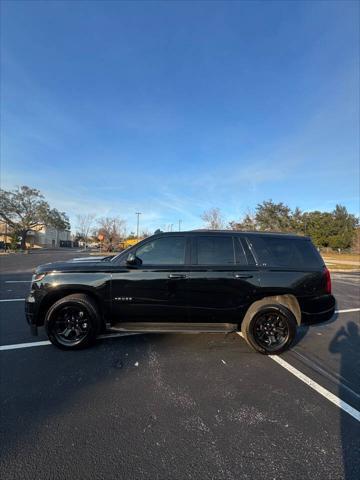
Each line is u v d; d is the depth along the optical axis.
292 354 4.68
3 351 4.58
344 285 13.20
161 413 3.02
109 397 3.30
